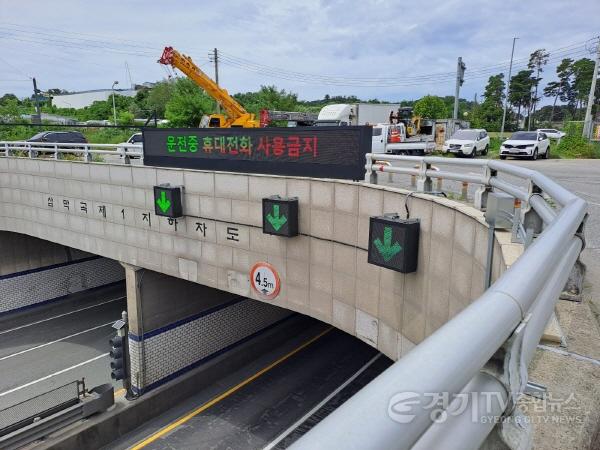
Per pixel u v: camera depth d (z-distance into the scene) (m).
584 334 2.24
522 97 61.12
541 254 1.42
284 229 8.24
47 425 9.96
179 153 10.49
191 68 21.08
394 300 6.94
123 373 11.27
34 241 18.42
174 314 12.57
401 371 0.82
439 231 5.83
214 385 13.07
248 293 9.70
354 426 0.68
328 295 8.21
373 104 26.27
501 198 4.20
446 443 0.99
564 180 12.03
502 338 1.03
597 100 57.09
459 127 30.16
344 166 7.77
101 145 12.48
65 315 18.22
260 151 8.93
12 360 14.70
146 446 10.61
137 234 11.96
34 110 68.50
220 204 9.83
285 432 10.92
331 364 14.08
